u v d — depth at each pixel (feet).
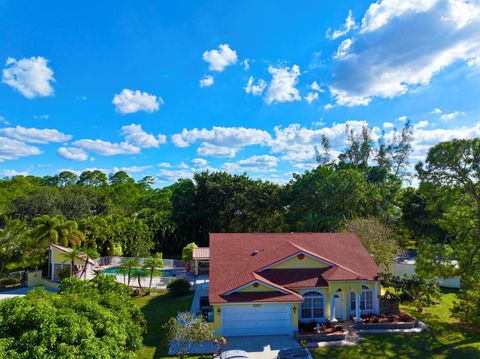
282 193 195.00
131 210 275.59
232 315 80.53
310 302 86.28
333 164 216.33
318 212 169.99
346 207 164.35
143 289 123.65
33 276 130.11
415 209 185.16
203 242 201.36
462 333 79.87
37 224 144.97
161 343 75.51
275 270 89.86
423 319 89.51
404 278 93.91
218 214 194.59
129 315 58.08
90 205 237.04
